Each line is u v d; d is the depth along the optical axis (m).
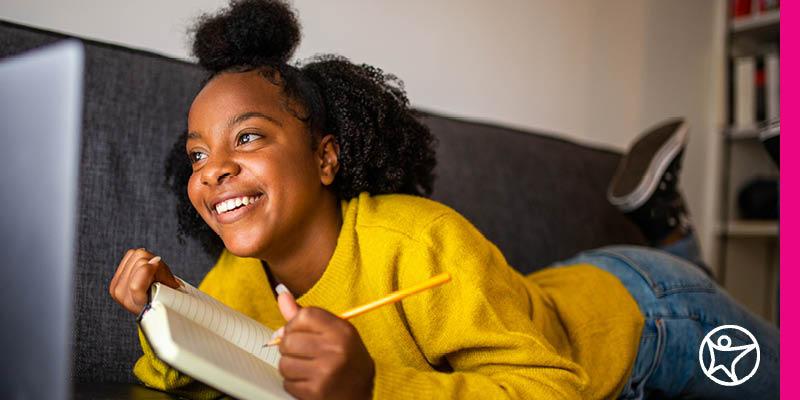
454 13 1.92
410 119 1.04
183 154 1.03
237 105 0.84
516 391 0.73
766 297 2.51
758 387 1.18
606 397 0.95
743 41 2.48
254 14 0.93
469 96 1.97
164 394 0.82
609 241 1.68
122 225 1.03
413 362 0.85
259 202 0.83
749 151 2.49
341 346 0.63
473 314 0.79
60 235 0.42
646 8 2.44
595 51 2.29
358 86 0.97
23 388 0.43
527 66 2.11
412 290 0.67
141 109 1.10
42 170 0.42
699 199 2.43
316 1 1.63
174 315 0.65
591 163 1.76
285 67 0.91
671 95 2.47
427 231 0.85
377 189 1.00
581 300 1.07
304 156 0.87
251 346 0.74
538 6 2.13
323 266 0.90
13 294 0.43
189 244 1.08
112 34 1.37
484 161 1.51
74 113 0.42
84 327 0.96
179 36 1.45
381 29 1.76
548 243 1.53
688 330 1.13
